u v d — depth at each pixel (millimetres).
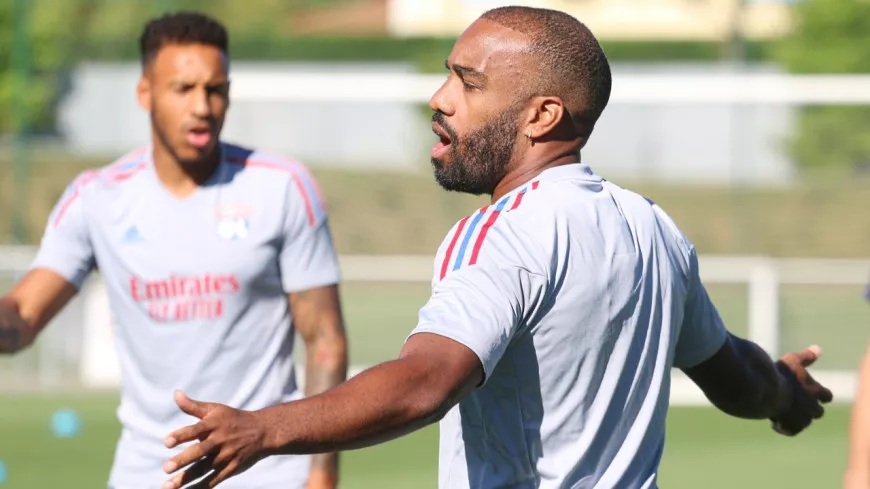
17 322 13406
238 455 7414
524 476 8727
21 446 30703
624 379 8867
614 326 8727
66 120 62750
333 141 56000
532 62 8984
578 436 8727
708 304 9875
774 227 51562
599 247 8734
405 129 56062
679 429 32344
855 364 41594
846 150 51281
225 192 13680
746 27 68062
